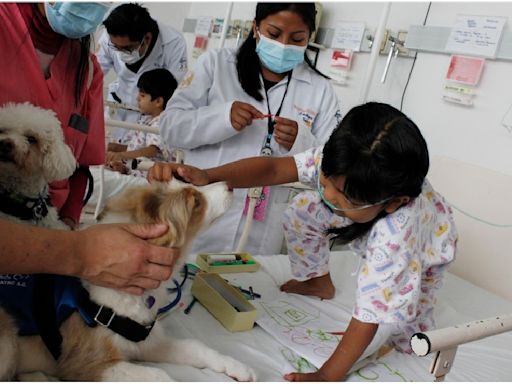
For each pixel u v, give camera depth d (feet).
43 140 3.54
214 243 6.54
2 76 3.44
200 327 4.08
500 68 7.06
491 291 6.98
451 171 7.52
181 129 5.98
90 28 3.61
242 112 5.68
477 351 4.69
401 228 3.64
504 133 7.00
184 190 3.64
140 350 3.44
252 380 3.39
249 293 4.87
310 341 4.10
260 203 6.55
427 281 4.38
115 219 3.32
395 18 8.63
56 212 3.98
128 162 9.14
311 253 5.04
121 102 11.41
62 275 3.02
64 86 3.95
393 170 3.25
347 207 3.57
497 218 6.96
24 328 3.05
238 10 13.21
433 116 7.94
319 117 6.70
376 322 3.59
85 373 3.10
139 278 2.94
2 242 2.38
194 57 14.87
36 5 3.54
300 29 5.73
